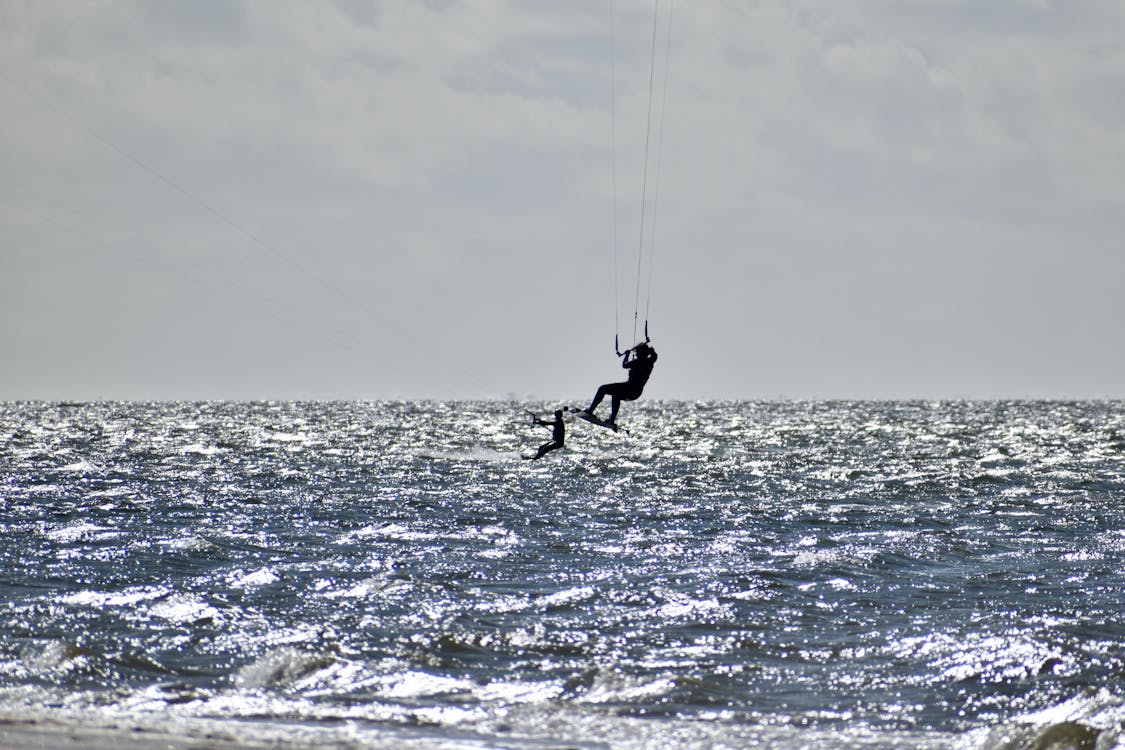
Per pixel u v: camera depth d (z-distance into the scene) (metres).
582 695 68.81
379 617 89.56
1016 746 58.84
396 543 132.62
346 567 114.19
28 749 54.28
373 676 72.25
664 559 120.81
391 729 60.47
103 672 72.12
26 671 71.81
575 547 129.75
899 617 90.56
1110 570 111.31
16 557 116.62
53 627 83.75
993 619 89.12
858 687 71.00
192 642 80.25
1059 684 70.75
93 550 122.25
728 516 161.62
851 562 117.50
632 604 95.69
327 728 60.25
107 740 56.34
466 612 91.81
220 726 59.84
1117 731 58.84
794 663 76.75
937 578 107.88
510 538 137.75
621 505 176.62
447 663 76.12
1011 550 125.88
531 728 61.56
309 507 171.00
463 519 157.12
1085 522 151.62
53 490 192.62
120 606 91.62
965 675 73.06
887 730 62.47
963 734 61.69
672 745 58.81
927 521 154.50
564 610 93.12
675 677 72.44
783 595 99.69
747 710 66.19
